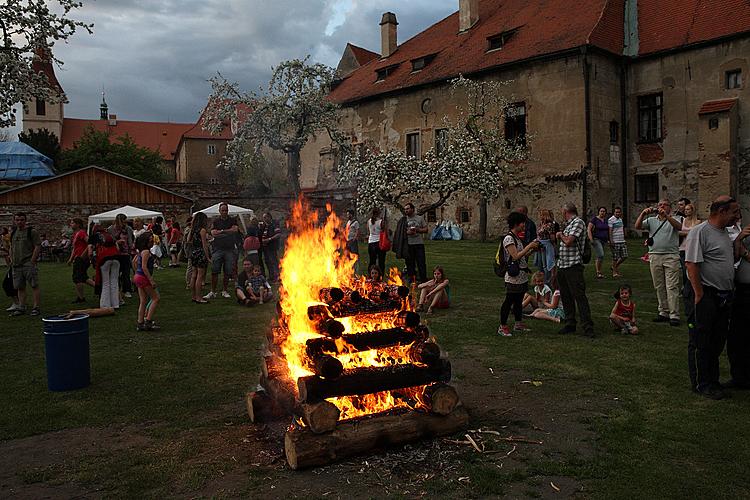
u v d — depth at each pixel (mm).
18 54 14961
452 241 28562
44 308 11688
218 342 8453
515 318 8656
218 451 4578
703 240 5617
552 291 10734
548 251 10844
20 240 10758
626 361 6945
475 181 25375
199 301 12023
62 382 6184
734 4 25109
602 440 4625
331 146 39156
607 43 26734
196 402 5793
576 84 26219
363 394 4645
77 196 30078
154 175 62156
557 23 28984
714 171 23922
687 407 5340
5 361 7527
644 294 11781
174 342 8445
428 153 26969
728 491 3762
